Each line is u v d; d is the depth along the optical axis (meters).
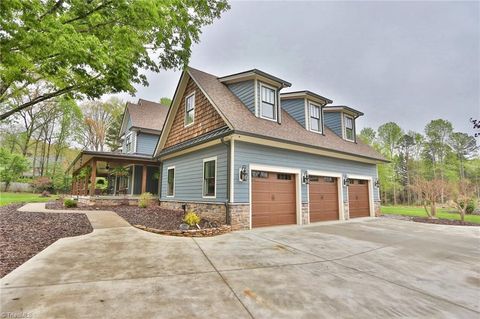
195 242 5.88
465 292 3.40
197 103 10.62
